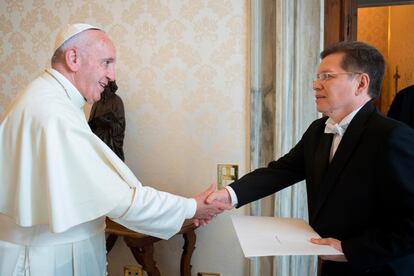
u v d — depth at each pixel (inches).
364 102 43.9
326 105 44.7
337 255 40.9
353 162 41.7
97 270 53.1
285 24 75.2
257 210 81.5
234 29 80.1
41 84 49.1
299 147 58.6
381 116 42.5
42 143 44.9
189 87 83.5
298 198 79.1
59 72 50.1
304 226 50.5
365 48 43.2
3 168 46.8
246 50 79.8
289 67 76.4
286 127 77.5
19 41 91.6
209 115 82.9
